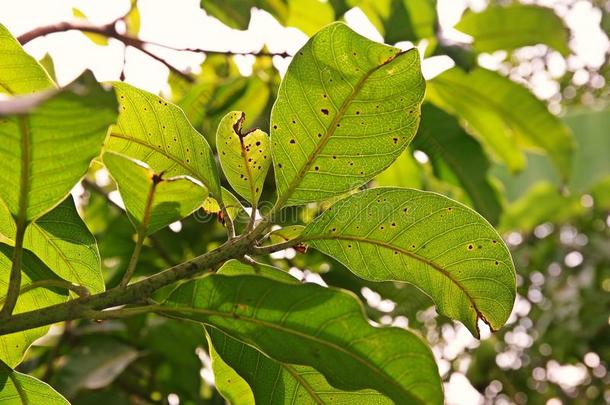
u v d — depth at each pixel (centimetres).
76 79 57
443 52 111
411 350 64
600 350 251
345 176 70
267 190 112
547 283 258
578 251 256
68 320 63
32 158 62
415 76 68
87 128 60
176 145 72
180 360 125
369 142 69
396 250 70
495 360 251
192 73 133
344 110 69
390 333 63
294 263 122
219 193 70
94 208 140
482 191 129
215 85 118
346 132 69
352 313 63
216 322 65
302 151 69
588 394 268
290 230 70
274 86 120
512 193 191
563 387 269
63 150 62
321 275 124
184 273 65
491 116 137
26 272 73
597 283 256
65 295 74
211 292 64
